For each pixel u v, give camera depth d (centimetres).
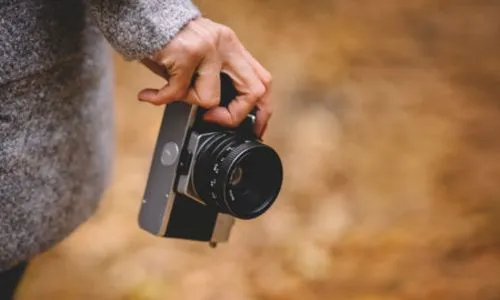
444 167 268
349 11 360
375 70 321
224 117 113
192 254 230
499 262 227
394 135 283
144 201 120
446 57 331
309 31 346
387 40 342
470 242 234
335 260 229
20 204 114
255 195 117
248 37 339
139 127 281
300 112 293
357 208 249
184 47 105
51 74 113
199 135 114
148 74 309
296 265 227
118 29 104
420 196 254
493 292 216
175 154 115
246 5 360
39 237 119
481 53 334
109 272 224
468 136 284
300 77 314
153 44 104
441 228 240
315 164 267
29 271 220
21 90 109
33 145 113
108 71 132
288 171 263
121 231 237
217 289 219
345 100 301
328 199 253
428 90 309
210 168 112
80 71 119
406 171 265
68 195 123
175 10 105
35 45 108
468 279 221
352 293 217
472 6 364
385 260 228
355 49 335
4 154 109
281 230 239
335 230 240
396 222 243
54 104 115
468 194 255
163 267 226
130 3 103
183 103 113
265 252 232
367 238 236
